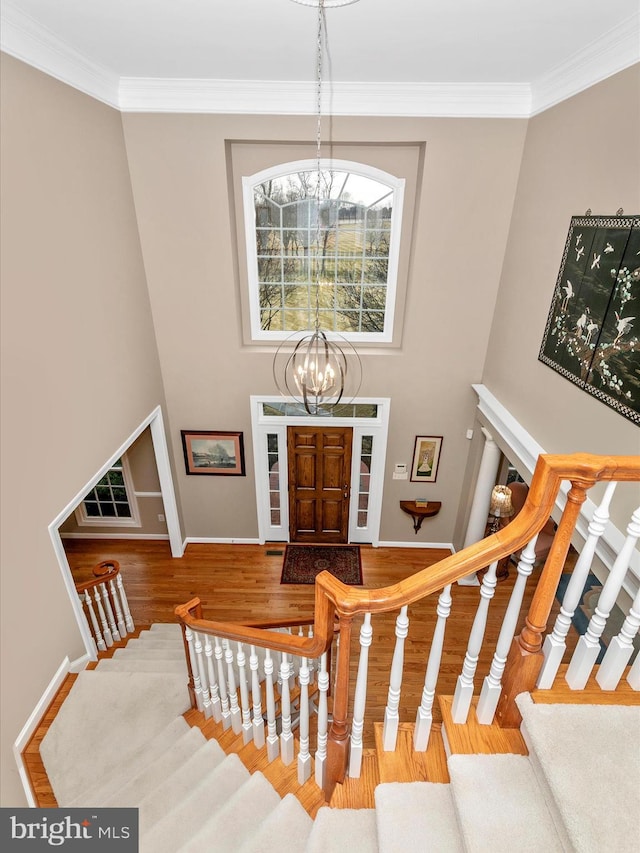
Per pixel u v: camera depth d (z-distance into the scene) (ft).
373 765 6.61
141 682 11.14
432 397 18.15
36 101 10.12
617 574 5.17
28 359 9.94
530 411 13.58
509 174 14.66
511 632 5.49
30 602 9.96
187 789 8.31
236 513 20.89
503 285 15.74
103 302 13.28
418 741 6.12
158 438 18.15
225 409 18.52
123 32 10.24
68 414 11.51
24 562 9.78
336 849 5.50
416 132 14.28
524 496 21.26
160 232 15.58
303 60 11.93
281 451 19.60
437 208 15.19
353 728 6.10
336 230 16.33
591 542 5.12
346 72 12.69
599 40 9.89
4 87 9.17
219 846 6.68
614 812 4.52
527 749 5.59
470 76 12.82
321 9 9.11
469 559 5.09
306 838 6.35
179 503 20.59
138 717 10.54
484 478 17.10
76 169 11.76
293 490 20.42
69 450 11.57
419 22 9.62
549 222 12.60
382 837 5.16
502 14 9.20
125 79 13.28
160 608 18.12
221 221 15.43
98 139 12.82
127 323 14.85
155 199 15.12
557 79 12.01
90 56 11.62
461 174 14.71
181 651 13.64
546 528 18.92
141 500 21.36
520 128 14.11
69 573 11.46
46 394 10.58
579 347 10.82
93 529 22.11
